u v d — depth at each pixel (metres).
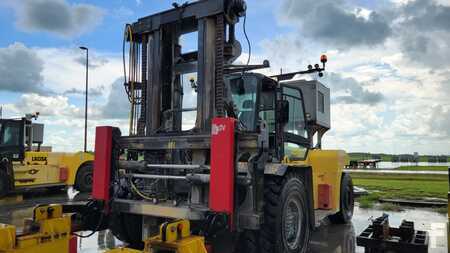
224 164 4.04
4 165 11.61
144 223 4.96
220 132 4.09
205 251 3.46
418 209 9.41
